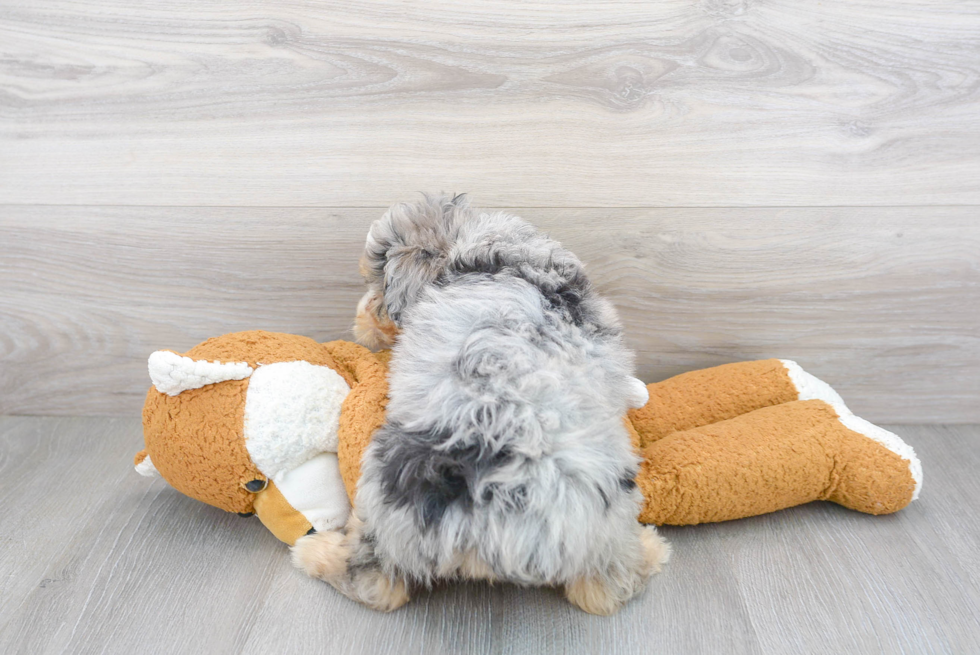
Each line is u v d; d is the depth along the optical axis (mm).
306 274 1480
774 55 1324
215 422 1073
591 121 1366
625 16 1305
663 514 1180
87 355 1552
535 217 1430
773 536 1211
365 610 1039
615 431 968
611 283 1478
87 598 1055
